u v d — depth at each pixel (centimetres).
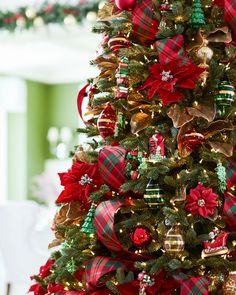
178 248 180
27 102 910
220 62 199
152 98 194
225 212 189
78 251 199
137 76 197
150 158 189
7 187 888
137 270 195
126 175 197
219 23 199
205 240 186
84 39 655
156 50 195
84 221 206
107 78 211
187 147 188
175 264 178
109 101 205
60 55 766
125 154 196
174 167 190
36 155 929
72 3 553
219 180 187
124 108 198
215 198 184
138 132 196
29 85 915
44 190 678
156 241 188
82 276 202
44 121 948
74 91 934
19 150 902
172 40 189
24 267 443
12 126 902
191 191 185
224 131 195
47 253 454
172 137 193
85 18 551
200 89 191
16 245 439
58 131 941
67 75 915
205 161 194
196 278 182
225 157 191
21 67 849
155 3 198
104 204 191
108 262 192
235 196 196
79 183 201
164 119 197
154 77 189
